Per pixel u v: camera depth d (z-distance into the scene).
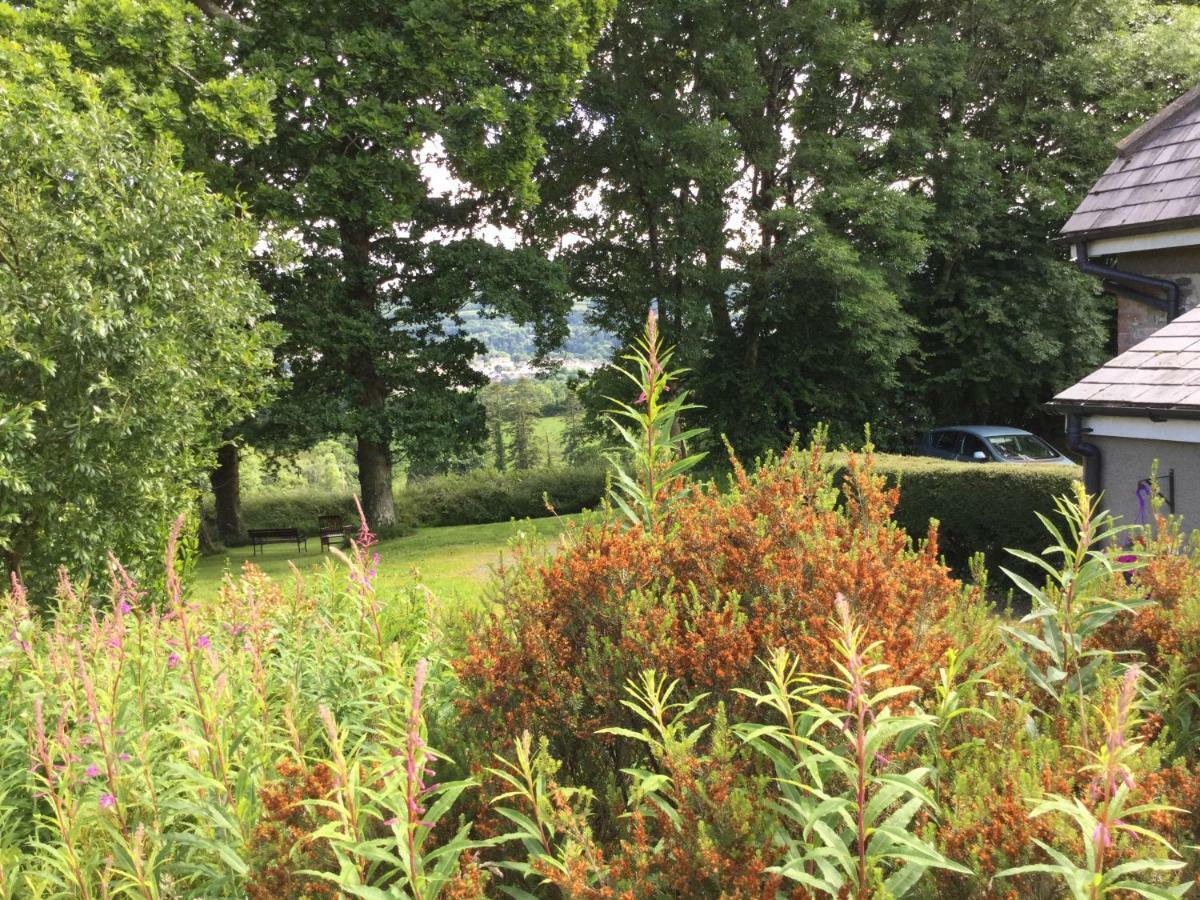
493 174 18.62
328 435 20.42
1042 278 22.98
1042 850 1.77
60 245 7.25
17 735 3.12
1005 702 2.54
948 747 2.33
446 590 7.66
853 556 2.66
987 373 23.20
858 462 3.29
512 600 3.18
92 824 2.65
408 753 1.88
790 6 21.31
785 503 3.00
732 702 2.44
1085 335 22.86
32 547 7.45
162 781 2.69
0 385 7.05
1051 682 2.67
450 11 17.64
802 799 1.87
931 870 1.90
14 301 6.93
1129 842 1.76
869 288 20.53
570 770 2.62
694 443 24.27
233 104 14.80
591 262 23.77
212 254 8.72
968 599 3.26
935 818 2.01
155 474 8.02
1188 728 2.60
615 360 22.94
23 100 7.66
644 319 22.44
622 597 2.71
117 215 7.79
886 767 2.02
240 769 2.62
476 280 19.81
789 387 24.44
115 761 2.58
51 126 7.56
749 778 2.14
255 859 2.14
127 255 7.57
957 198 21.91
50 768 2.49
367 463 22.55
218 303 8.73
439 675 3.43
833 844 1.68
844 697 2.18
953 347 23.78
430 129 17.73
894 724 1.73
